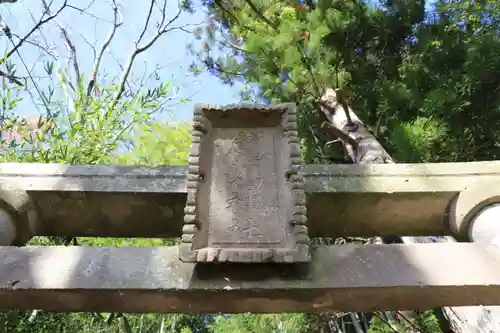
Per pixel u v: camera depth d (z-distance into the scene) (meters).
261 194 2.23
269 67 5.07
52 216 2.47
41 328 3.09
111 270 2.01
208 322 7.59
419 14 5.48
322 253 2.11
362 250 2.12
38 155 3.36
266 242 2.08
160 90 3.92
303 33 4.70
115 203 2.44
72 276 1.98
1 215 2.26
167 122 5.09
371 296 2.02
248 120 2.47
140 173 2.51
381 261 2.06
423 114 5.11
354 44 5.62
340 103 5.54
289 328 5.19
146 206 2.45
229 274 2.00
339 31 5.27
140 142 4.56
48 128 3.61
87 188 2.41
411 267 2.04
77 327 3.60
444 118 4.60
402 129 4.50
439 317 4.66
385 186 2.48
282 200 2.21
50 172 2.49
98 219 2.49
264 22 5.59
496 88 4.62
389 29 5.53
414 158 4.39
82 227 2.52
